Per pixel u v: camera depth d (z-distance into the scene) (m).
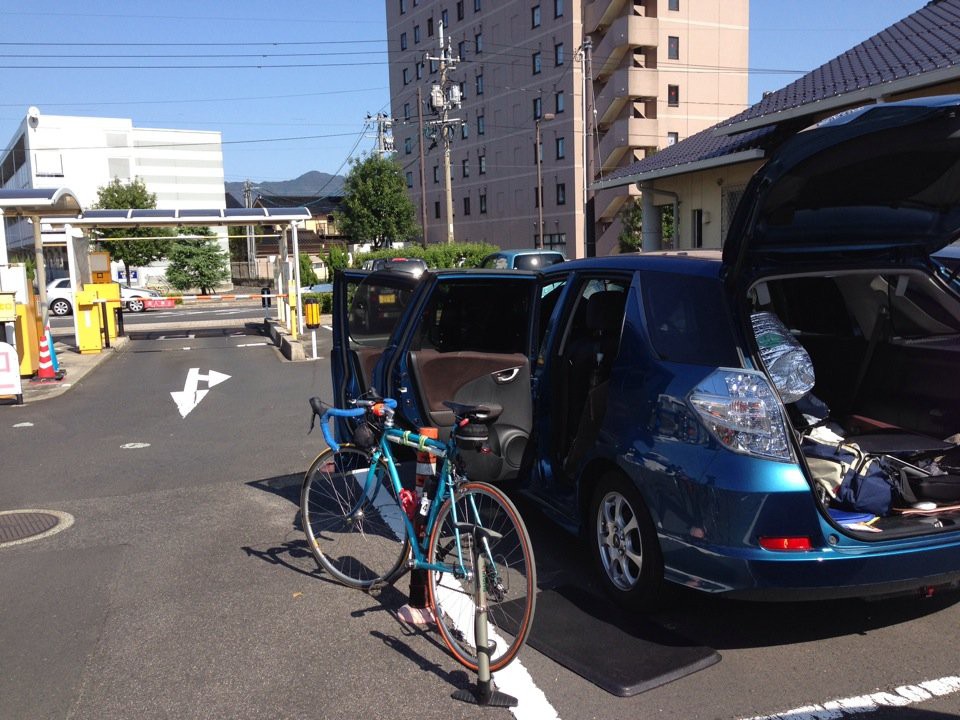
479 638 3.30
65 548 5.25
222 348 18.19
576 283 4.72
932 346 4.49
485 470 4.84
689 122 49.69
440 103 39.12
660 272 3.96
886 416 4.75
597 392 4.25
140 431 9.17
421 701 3.31
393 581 4.47
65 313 32.81
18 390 10.98
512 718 3.15
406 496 4.02
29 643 3.88
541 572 4.50
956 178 3.50
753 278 3.58
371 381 5.36
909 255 4.10
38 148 80.19
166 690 3.43
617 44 47.25
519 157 57.28
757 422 3.29
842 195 3.48
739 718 3.09
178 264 43.16
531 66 55.00
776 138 14.47
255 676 3.54
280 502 6.21
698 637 3.73
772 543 3.22
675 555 3.51
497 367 5.04
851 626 3.82
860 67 13.13
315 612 4.19
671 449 3.51
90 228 18.53
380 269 5.70
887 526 3.42
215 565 4.89
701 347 3.58
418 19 69.12
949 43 11.21
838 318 4.95
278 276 21.50
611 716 3.13
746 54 51.00
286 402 10.88
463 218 65.56
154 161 89.12
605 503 4.03
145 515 5.94
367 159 53.66
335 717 3.21
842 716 3.09
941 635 3.72
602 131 50.31
